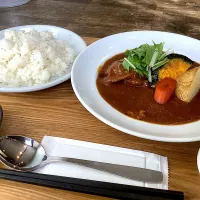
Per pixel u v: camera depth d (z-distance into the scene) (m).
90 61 0.33
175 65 0.31
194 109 0.28
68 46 0.36
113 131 0.26
